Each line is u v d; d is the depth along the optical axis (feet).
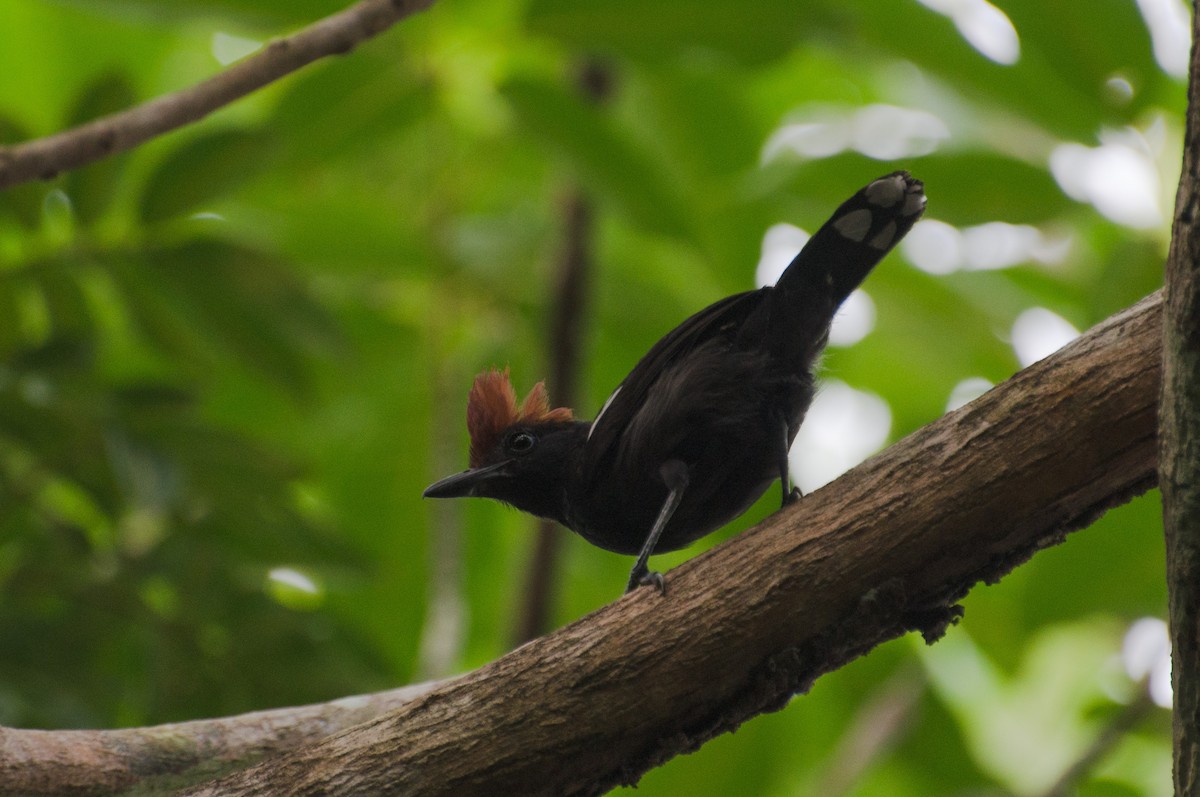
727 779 45.32
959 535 20.70
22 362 32.94
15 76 46.03
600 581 48.19
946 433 20.98
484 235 44.29
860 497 21.09
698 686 21.31
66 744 24.81
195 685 34.40
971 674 53.83
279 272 33.63
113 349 40.52
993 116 39.93
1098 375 20.15
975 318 47.70
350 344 34.60
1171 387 17.78
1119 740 42.93
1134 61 35.70
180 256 33.12
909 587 20.99
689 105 44.19
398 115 36.11
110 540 36.01
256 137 31.99
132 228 32.65
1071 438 20.17
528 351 44.19
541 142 36.42
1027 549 20.98
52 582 34.27
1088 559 37.06
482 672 22.24
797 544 21.13
